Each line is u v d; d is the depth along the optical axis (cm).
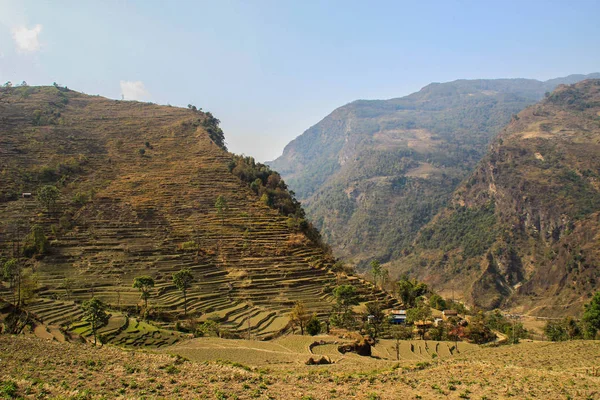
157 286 10212
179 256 11669
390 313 10744
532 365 5022
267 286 10925
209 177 16725
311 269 12025
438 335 9606
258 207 15025
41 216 12650
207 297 10012
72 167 15950
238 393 3316
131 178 16050
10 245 11075
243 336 8081
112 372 3688
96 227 12619
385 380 3853
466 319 12231
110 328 7419
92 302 6975
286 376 3966
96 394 3095
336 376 3984
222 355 5997
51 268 10494
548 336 11650
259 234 13325
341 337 7581
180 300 9669
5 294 8819
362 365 5172
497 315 16125
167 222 13388
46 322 7412
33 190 14038
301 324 8556
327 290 11050
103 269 10688
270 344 6975
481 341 9738
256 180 16725
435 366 4678
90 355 4212
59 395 2989
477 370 4266
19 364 3734
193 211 14238
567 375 4088
